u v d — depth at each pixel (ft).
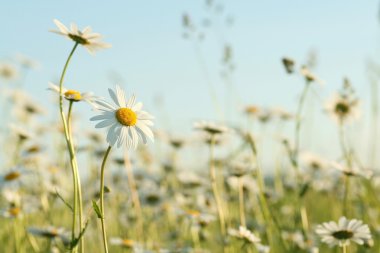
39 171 3.57
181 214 3.44
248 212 3.94
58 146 4.34
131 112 2.28
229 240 3.15
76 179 2.16
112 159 4.28
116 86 2.32
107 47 2.36
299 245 3.26
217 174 4.20
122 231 3.50
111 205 4.08
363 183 3.68
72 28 2.32
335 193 4.37
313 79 3.31
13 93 5.35
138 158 5.07
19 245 3.08
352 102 3.63
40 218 3.48
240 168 3.22
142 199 4.02
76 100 2.25
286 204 4.12
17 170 3.41
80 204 2.16
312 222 4.21
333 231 2.55
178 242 3.61
